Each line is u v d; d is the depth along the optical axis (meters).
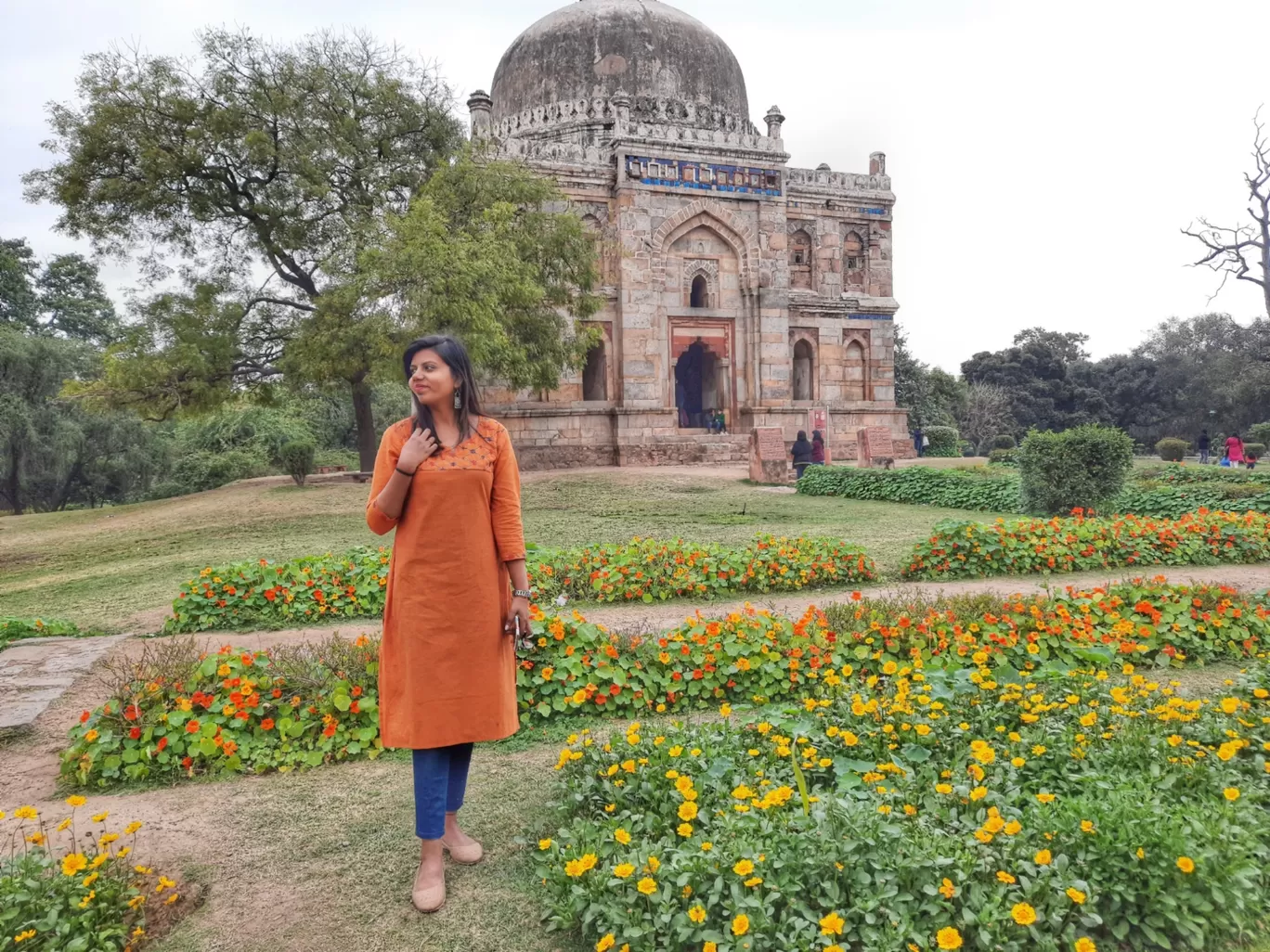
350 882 3.42
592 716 5.36
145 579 10.96
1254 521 11.05
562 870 3.18
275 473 36.78
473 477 3.29
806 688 5.63
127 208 20.22
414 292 16.59
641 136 25.81
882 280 31.41
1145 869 2.87
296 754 4.66
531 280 19.50
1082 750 3.91
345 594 8.31
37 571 13.13
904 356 45.25
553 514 15.89
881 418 30.48
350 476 24.39
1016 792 3.55
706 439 26.45
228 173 20.62
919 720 4.24
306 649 6.32
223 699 4.86
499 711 3.36
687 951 2.78
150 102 19.34
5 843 3.71
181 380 20.86
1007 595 8.39
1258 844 3.02
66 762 4.43
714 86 29.31
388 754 4.80
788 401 27.86
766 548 9.62
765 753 4.11
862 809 3.18
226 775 4.54
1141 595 6.75
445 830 3.45
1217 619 6.39
